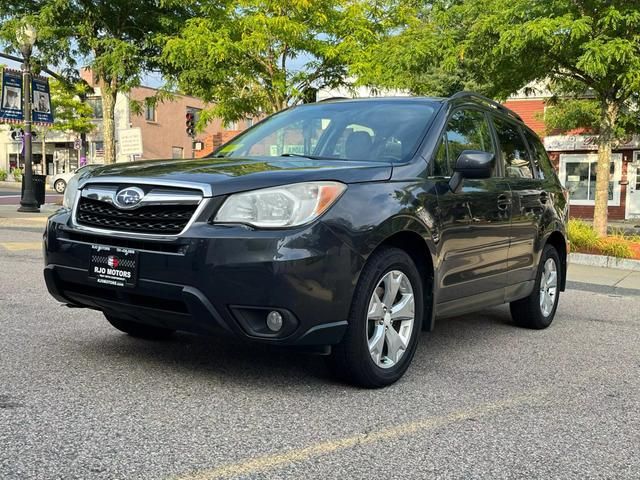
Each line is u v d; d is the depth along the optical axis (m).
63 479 2.55
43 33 16.95
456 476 2.75
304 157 4.42
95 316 5.55
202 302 3.39
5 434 2.97
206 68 16.22
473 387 4.04
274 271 3.35
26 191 17.75
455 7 12.45
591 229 11.84
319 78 17.03
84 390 3.63
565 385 4.18
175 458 2.79
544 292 6.00
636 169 24.05
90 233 3.74
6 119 17.84
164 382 3.83
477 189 4.70
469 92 5.20
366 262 3.69
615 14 10.59
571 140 24.48
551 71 13.00
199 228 3.43
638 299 7.97
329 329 3.52
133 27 17.98
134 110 19.08
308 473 2.71
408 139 4.46
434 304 4.27
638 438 3.29
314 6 15.67
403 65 13.25
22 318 5.38
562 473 2.83
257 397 3.64
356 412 3.47
